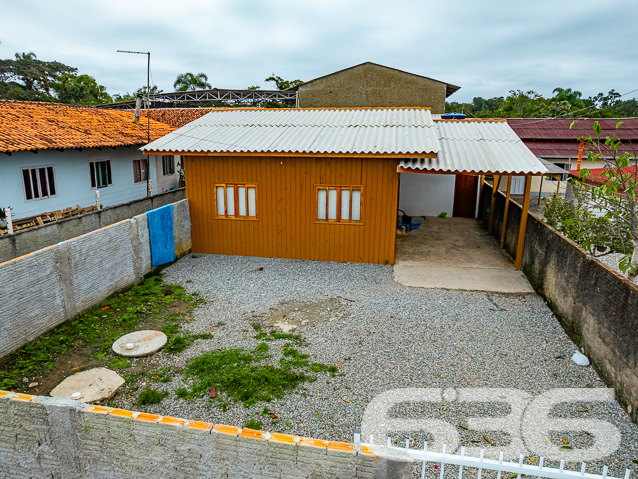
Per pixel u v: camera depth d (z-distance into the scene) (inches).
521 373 258.8
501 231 525.7
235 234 485.1
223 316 331.9
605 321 250.4
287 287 393.1
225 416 216.8
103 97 2032.5
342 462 131.9
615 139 243.9
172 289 383.2
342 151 422.3
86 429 149.9
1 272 251.6
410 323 323.0
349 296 373.7
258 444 136.3
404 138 452.8
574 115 1441.9
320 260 472.7
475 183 683.4
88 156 629.9
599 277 262.5
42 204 557.0
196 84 1678.2
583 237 339.0
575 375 257.3
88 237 323.0
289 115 571.8
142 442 146.3
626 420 216.2
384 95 1057.5
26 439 157.4
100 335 296.4
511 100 1913.1
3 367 252.1
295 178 455.8
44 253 283.1
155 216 414.0
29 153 532.4
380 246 457.1
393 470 130.0
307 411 221.3
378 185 441.7
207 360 264.1
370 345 290.2
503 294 382.0
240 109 616.4
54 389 231.9
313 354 277.7
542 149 987.3
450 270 440.1
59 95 1926.7
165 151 460.1
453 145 491.2
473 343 294.4
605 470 133.4
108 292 350.6
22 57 2367.1
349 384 245.3
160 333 298.8
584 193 345.1
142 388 239.5
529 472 135.0
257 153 440.5
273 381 244.4
